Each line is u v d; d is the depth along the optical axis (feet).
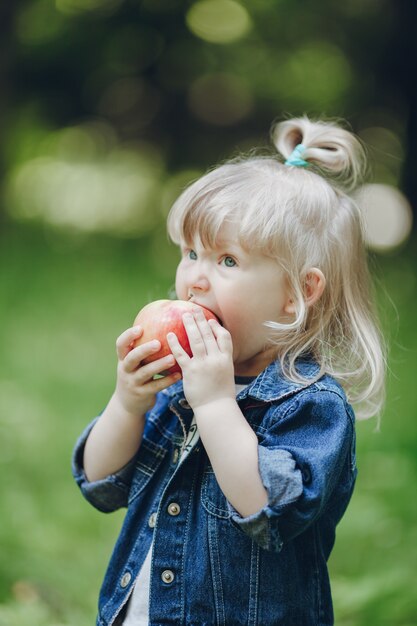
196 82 61.00
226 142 61.77
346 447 7.29
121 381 7.63
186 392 7.16
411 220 44.34
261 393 7.41
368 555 13.39
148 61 61.05
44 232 50.39
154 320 7.40
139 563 7.55
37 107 63.57
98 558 13.89
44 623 11.77
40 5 57.88
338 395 7.36
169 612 7.26
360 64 52.65
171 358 7.34
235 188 7.64
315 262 7.72
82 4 58.75
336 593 12.15
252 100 60.39
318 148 8.88
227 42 59.21
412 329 27.76
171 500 7.46
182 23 59.16
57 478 16.84
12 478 16.35
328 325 7.98
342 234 8.04
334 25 54.39
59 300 33.24
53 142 65.82
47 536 14.17
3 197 50.90
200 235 7.53
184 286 7.72
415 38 48.75
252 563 7.23
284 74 58.80
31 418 19.33
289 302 7.62
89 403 21.61
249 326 7.54
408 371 23.13
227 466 6.86
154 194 60.80
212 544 7.26
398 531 14.07
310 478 6.84
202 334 7.27
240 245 7.43
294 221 7.61
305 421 7.24
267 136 60.08
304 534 7.65
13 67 50.93
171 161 62.49
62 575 13.03
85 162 65.31
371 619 11.62
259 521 6.68
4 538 13.67
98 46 60.49
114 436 7.87
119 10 58.95
